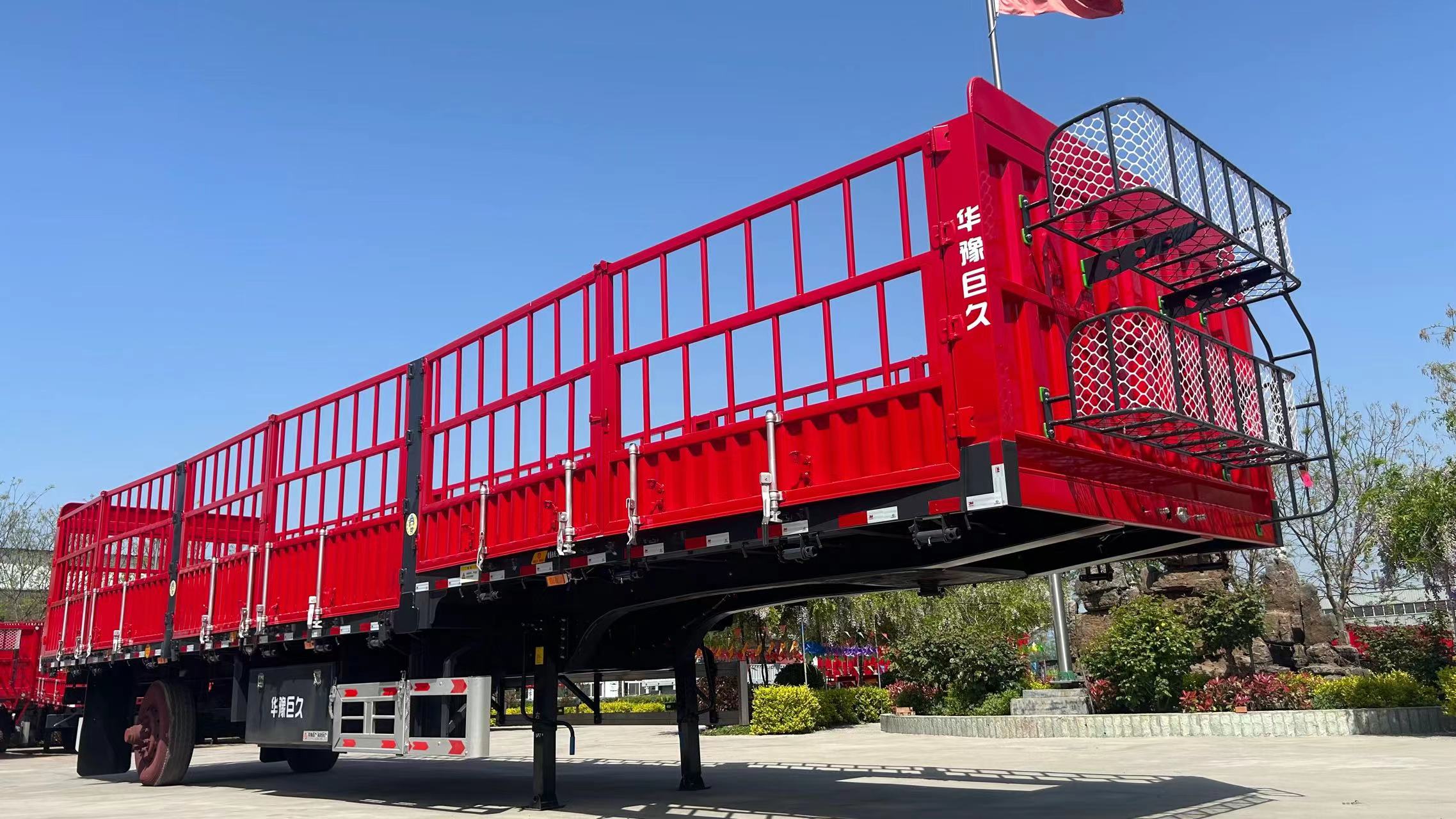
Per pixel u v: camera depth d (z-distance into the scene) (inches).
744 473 275.4
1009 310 243.6
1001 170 254.7
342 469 430.6
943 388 238.7
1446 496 741.3
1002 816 329.4
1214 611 824.9
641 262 320.2
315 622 419.5
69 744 864.9
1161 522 275.6
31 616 1483.8
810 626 1255.5
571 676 498.9
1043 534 264.1
